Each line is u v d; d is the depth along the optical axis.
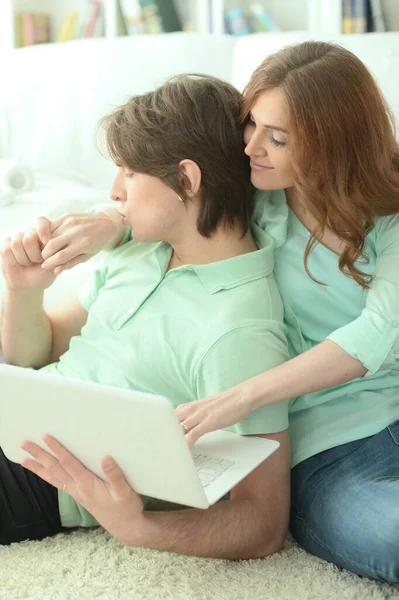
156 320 1.35
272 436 1.27
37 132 2.62
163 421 1.02
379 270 1.31
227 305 1.31
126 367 1.35
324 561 1.29
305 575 1.23
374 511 1.20
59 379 1.08
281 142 1.27
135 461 1.10
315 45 1.30
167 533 1.19
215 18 2.90
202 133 1.32
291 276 1.38
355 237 1.29
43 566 1.26
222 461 1.17
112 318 1.41
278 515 1.27
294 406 1.38
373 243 1.36
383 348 1.25
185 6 3.00
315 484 1.31
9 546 1.34
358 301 1.37
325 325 1.39
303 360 1.24
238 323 1.28
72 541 1.35
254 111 1.29
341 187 1.27
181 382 1.31
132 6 2.93
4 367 1.12
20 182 2.12
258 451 1.20
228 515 1.23
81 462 1.17
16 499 1.33
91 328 1.43
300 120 1.24
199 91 1.34
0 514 1.33
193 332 1.30
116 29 2.98
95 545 1.33
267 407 1.25
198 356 1.28
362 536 1.19
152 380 1.33
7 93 2.68
